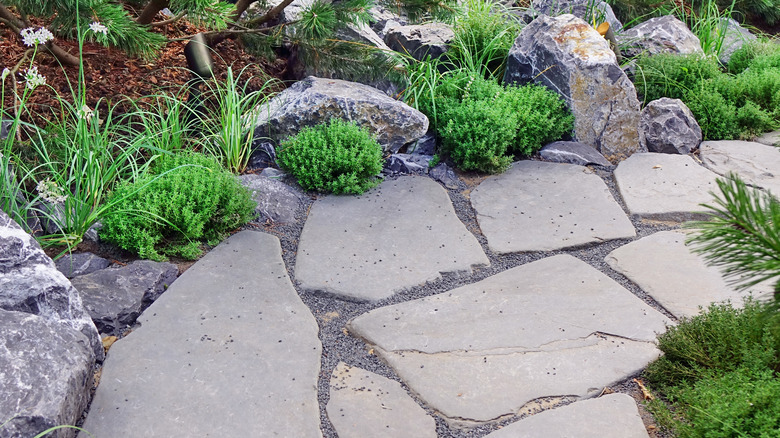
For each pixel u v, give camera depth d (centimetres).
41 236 422
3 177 407
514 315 377
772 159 562
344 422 305
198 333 359
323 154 503
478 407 313
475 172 548
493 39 662
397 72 612
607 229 464
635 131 580
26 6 441
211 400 314
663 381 321
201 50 577
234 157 515
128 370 331
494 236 459
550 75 596
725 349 309
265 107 565
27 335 295
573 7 776
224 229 452
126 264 420
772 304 211
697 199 499
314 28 553
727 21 812
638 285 405
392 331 366
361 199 501
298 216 482
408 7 616
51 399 271
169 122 528
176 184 439
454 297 396
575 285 404
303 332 365
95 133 467
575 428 298
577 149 569
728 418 261
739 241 199
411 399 320
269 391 321
